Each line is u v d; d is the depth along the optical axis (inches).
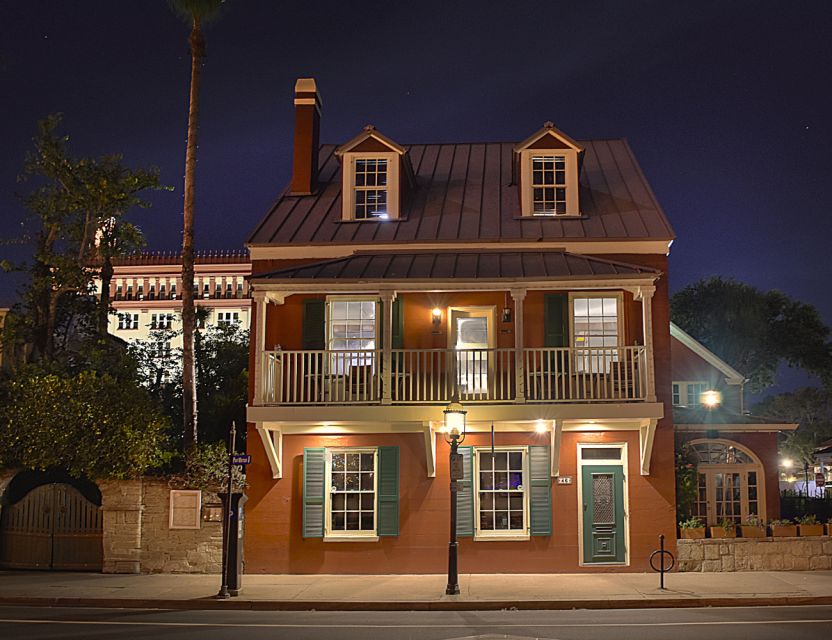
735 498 869.8
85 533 783.7
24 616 563.8
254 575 759.1
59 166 903.1
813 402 2475.4
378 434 778.8
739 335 1711.4
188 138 876.6
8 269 920.3
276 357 797.9
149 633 490.3
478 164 994.7
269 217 884.6
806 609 580.7
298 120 948.6
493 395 747.4
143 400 811.4
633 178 925.2
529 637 468.1
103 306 1009.5
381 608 606.9
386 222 867.4
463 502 764.0
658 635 472.4
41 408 767.7
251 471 780.6
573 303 797.9
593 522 757.9
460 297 801.6
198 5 870.4
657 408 716.7
